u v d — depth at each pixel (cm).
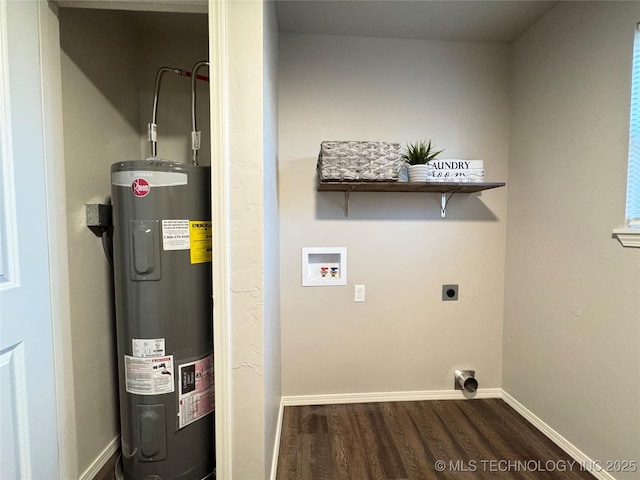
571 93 147
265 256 110
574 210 146
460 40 187
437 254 193
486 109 191
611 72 129
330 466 140
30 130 95
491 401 194
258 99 102
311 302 189
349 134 185
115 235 117
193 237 117
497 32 179
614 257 128
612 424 128
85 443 128
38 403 98
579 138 143
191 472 120
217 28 100
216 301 105
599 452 133
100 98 139
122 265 115
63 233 110
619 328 126
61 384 108
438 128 189
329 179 157
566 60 150
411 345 195
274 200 151
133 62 165
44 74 101
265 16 111
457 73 189
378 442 156
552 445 155
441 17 165
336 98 184
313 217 186
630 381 121
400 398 194
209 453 125
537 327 169
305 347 190
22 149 92
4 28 86
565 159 151
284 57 180
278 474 135
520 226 182
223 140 101
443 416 178
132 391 116
